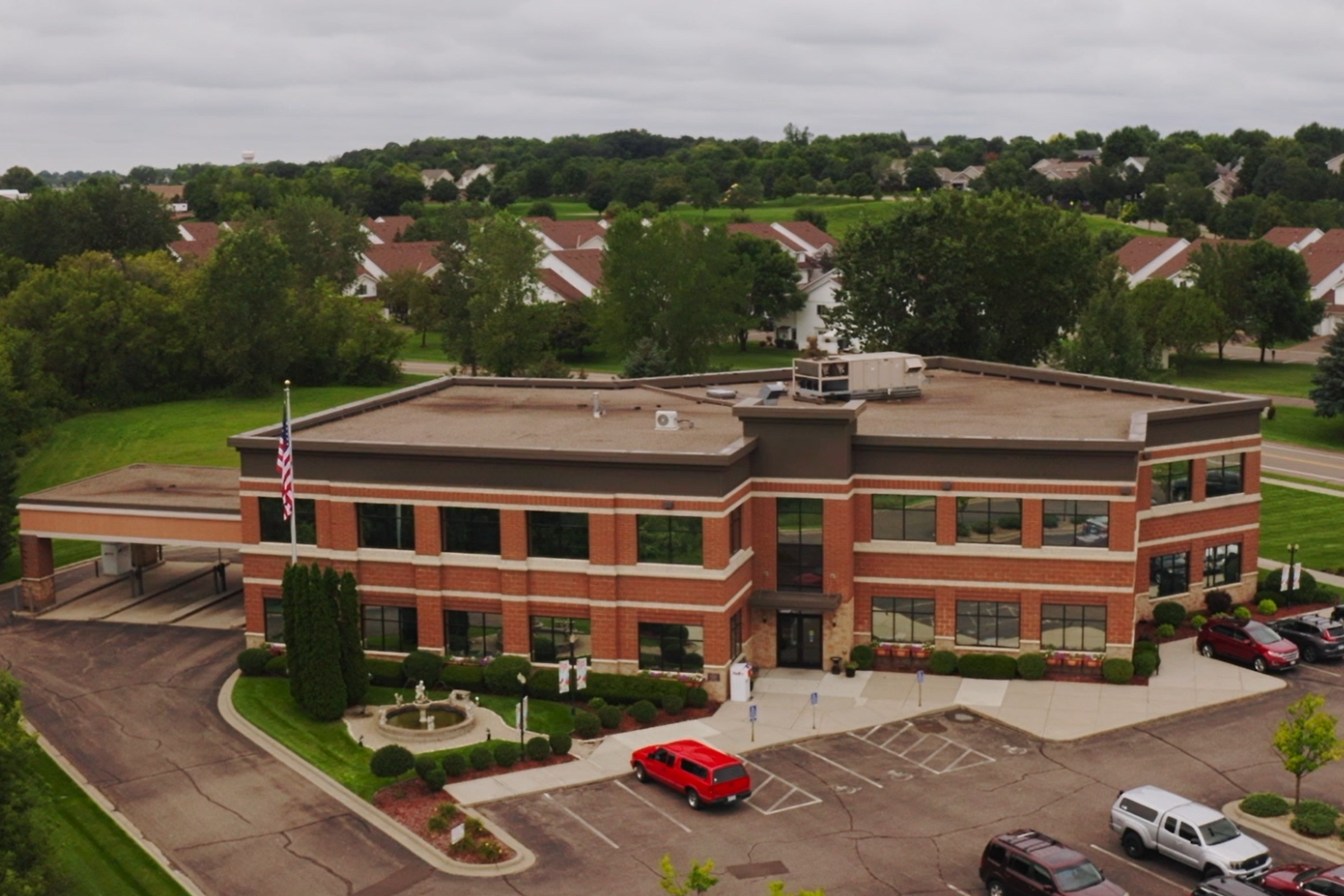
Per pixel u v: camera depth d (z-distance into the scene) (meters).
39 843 38.72
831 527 61.75
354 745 54.44
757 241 166.38
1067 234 118.75
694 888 35.41
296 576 56.50
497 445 62.16
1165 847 43.69
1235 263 154.38
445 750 53.56
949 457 61.69
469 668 60.47
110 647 67.50
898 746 54.09
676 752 49.72
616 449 62.72
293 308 140.62
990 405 74.31
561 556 60.25
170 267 152.12
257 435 64.81
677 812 48.53
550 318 142.38
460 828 45.47
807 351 77.31
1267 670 60.88
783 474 61.81
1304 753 46.38
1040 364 125.88
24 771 39.91
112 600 75.19
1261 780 50.41
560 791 50.31
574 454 58.69
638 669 59.88
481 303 139.75
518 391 83.00
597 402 72.88
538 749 52.75
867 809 48.56
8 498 83.62
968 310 117.69
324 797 50.12
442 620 61.88
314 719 56.97
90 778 52.06
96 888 43.50
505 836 46.72
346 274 185.50
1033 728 55.44
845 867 44.19
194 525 71.06
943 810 48.38
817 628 62.94
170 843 46.66
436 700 58.69
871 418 70.25
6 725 38.81
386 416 73.38
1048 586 61.34
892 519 62.88
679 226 138.88
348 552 62.56
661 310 139.12
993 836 46.22
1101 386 79.44
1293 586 70.25
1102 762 52.25
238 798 50.12
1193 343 146.75
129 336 133.50
